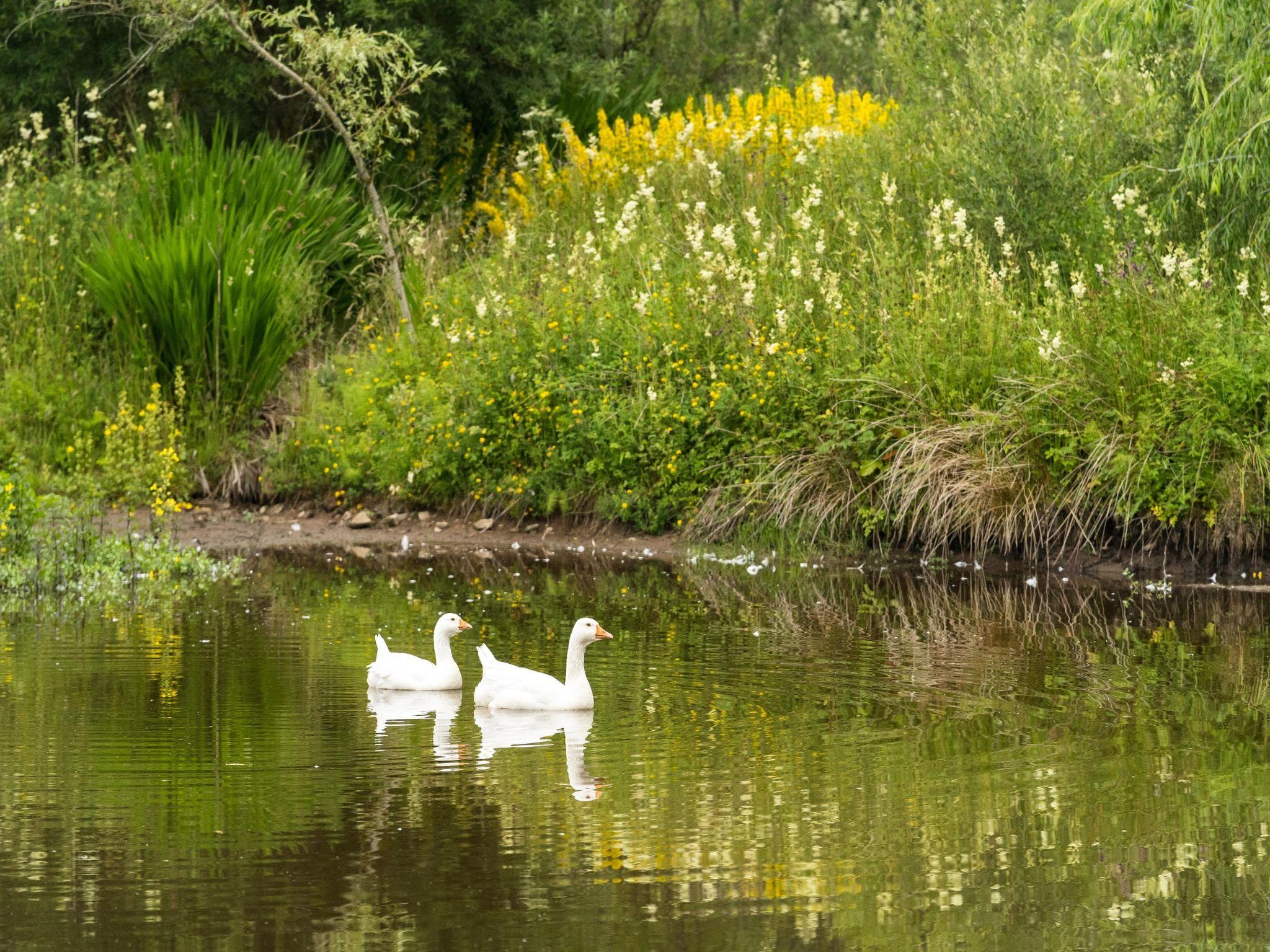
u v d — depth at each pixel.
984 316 15.09
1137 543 14.18
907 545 14.90
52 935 5.17
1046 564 14.26
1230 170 14.47
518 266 18.38
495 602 12.24
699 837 6.18
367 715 8.38
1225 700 8.66
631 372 16.22
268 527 16.55
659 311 16.48
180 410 17.62
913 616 11.64
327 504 17.33
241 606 12.01
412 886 5.64
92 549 14.24
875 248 16.38
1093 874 5.76
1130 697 8.74
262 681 9.16
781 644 10.40
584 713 8.37
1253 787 6.88
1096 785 6.91
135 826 6.32
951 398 14.93
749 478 15.55
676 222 18.48
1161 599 12.45
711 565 14.48
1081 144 16.81
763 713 8.33
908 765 7.21
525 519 16.59
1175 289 14.69
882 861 5.89
